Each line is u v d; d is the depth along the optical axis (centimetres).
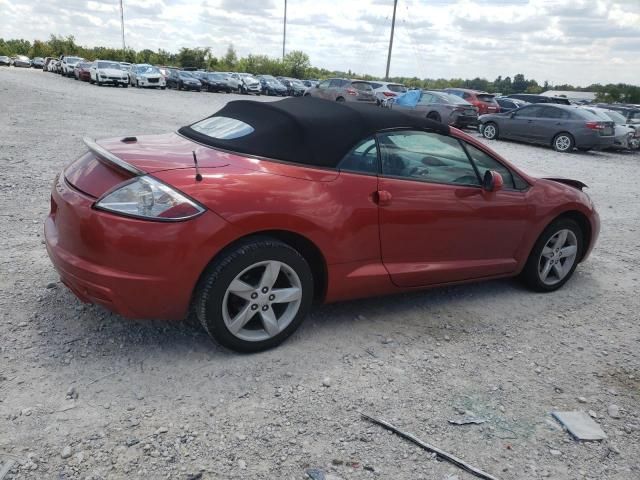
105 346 332
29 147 960
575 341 405
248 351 337
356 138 364
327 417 288
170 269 298
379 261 380
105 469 238
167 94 3173
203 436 265
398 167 384
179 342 344
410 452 268
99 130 1279
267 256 321
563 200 473
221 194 308
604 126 1772
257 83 4116
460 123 2178
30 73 4912
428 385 327
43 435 255
